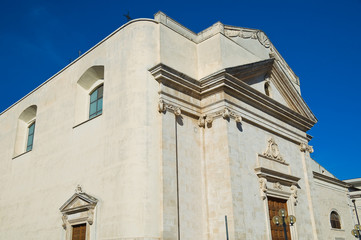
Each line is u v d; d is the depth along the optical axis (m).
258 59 30.66
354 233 34.00
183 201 22.19
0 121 37.34
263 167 25.69
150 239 19.80
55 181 26.80
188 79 24.41
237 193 22.70
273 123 28.98
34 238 26.88
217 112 24.33
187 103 24.50
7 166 33.38
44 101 31.41
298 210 28.53
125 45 24.53
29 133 34.56
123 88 23.45
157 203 20.83
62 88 29.62
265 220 24.62
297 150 31.55
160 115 22.61
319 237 29.36
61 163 26.83
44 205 27.03
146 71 23.27
